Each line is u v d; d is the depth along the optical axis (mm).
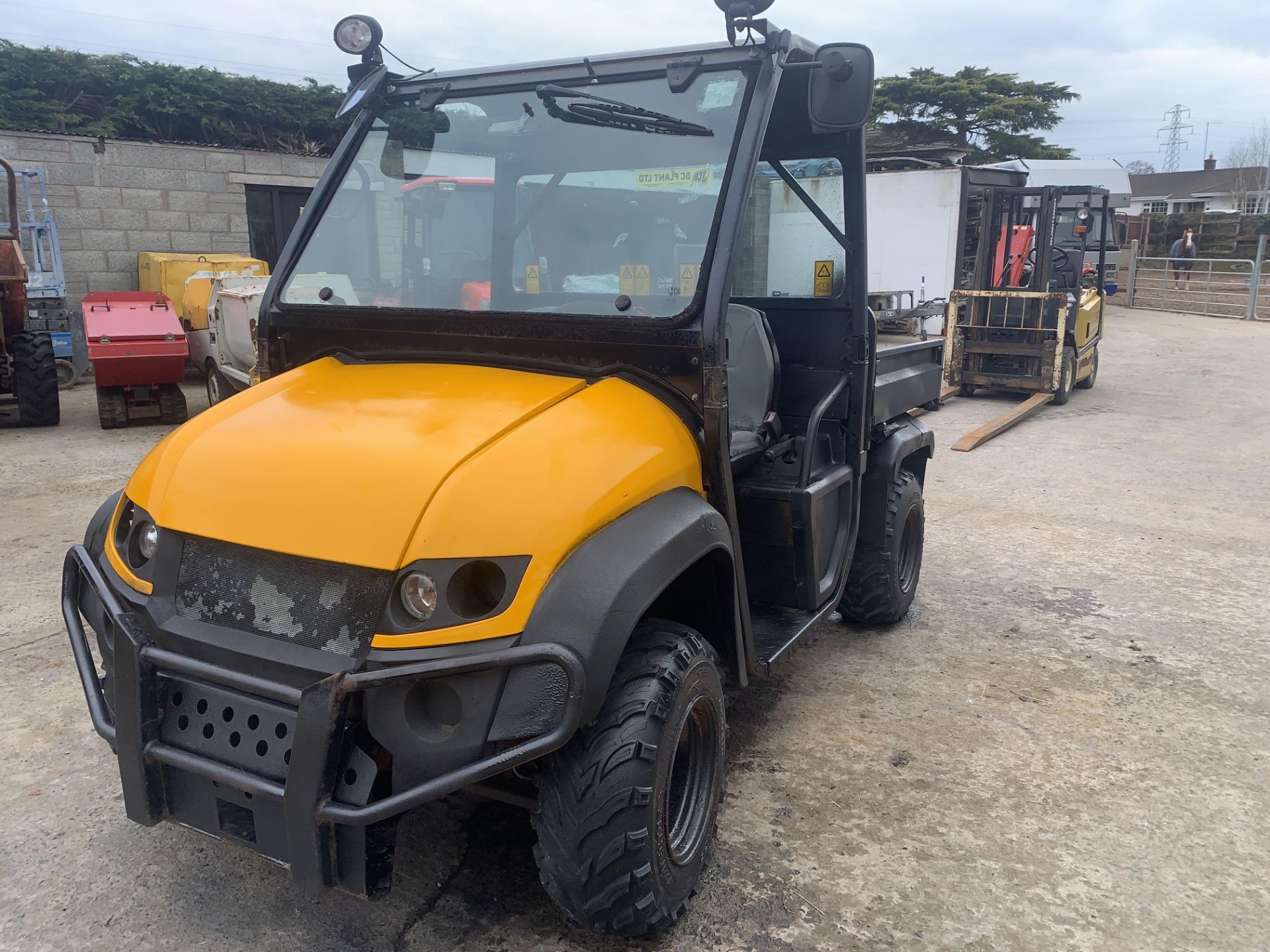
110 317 8805
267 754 2139
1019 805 3211
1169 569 5711
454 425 2377
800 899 2695
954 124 39125
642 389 2695
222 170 13352
